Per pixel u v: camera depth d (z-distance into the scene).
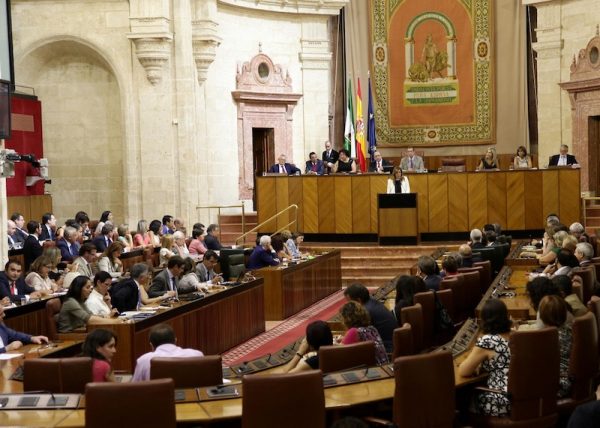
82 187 18.62
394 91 22.55
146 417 4.81
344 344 6.51
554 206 17.81
